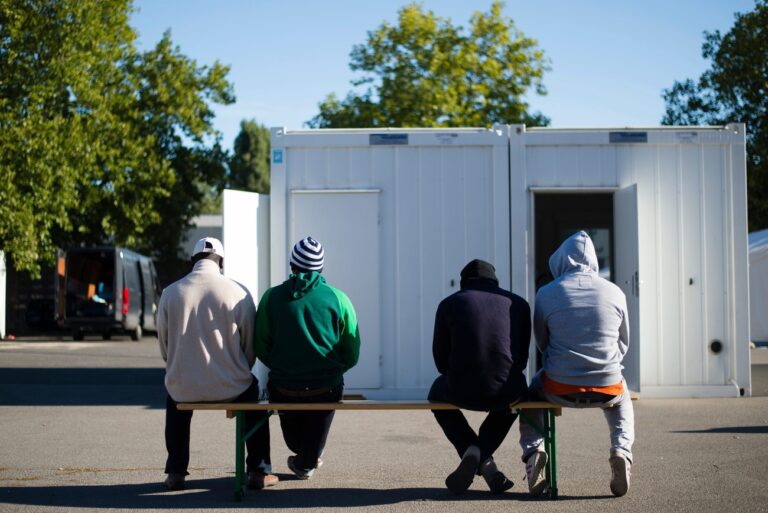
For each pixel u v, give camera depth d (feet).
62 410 35.88
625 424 20.47
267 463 21.89
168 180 114.83
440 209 36.94
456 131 37.09
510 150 37.11
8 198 89.45
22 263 91.66
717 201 37.50
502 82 102.06
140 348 80.23
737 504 19.43
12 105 94.63
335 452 26.68
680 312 37.29
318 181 37.01
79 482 22.27
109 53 108.88
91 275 93.97
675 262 37.37
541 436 20.83
